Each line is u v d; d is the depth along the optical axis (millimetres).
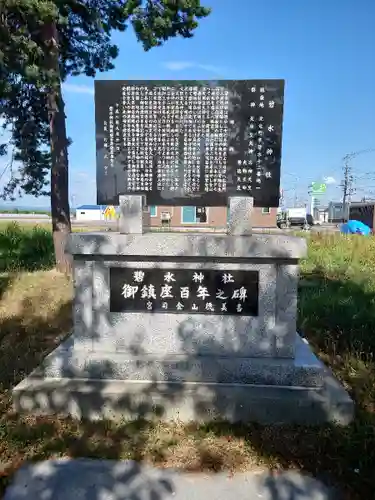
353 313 5375
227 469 2641
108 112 3609
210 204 3613
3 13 5410
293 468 2635
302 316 5438
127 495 2451
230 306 3420
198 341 3451
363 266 8992
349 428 2996
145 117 3590
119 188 3654
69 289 6730
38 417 3168
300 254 3240
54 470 2635
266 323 3406
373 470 2557
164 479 2564
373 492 2424
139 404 3145
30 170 9258
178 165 3607
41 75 5766
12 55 5371
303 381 3271
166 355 3451
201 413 3129
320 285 7117
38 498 2434
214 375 3314
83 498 2434
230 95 3529
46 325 5371
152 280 3445
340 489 2473
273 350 3418
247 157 3564
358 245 11102
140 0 7234
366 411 3234
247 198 3398
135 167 3633
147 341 3484
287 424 3078
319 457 2693
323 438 2863
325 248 11195
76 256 3451
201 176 3604
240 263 3379
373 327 4910
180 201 3627
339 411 3074
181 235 3383
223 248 3291
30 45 5461
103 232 3773
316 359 3471
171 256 3375
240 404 3107
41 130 9102
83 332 3514
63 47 8211
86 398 3162
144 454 2760
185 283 3432
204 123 3564
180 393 3137
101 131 3625
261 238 3270
